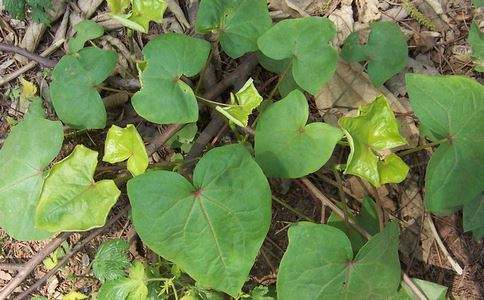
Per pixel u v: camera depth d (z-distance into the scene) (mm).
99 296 304
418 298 318
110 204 284
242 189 270
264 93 371
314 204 363
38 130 306
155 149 336
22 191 305
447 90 290
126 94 364
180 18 372
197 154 346
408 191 365
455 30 384
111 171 343
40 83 370
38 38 373
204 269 273
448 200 300
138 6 296
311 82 310
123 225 360
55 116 365
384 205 362
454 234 365
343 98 366
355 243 326
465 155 296
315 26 307
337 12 379
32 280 355
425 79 291
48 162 303
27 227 306
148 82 288
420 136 362
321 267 281
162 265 333
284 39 308
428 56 383
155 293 318
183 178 268
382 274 296
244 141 345
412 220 364
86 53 319
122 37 375
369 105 286
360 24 381
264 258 356
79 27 340
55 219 282
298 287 283
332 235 278
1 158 310
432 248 363
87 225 282
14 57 375
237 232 272
